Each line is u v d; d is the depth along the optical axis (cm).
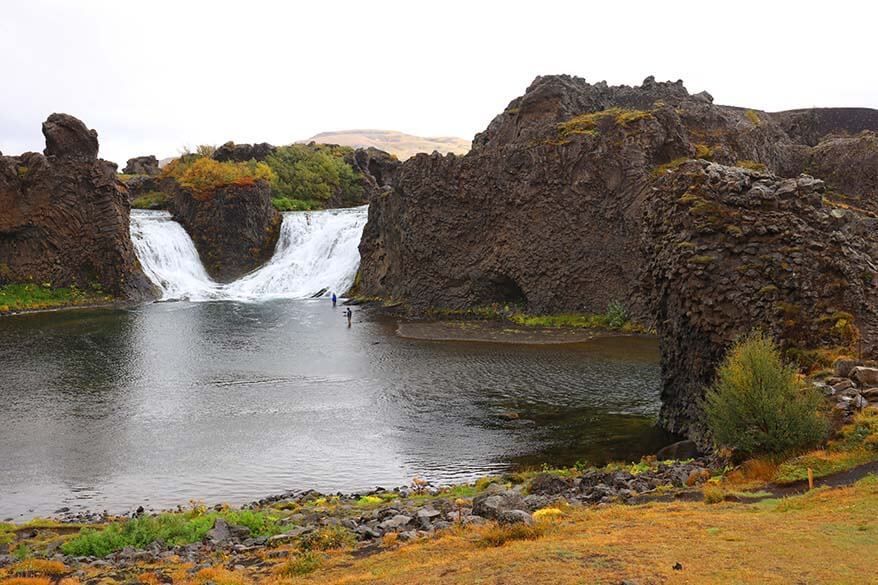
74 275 8912
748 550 1280
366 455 3064
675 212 3241
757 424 2080
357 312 7931
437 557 1475
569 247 6962
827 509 1547
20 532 2159
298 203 12350
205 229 10488
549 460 2950
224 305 8569
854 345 2647
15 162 8894
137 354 5438
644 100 8706
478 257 7581
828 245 2875
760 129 8100
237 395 4147
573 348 5600
